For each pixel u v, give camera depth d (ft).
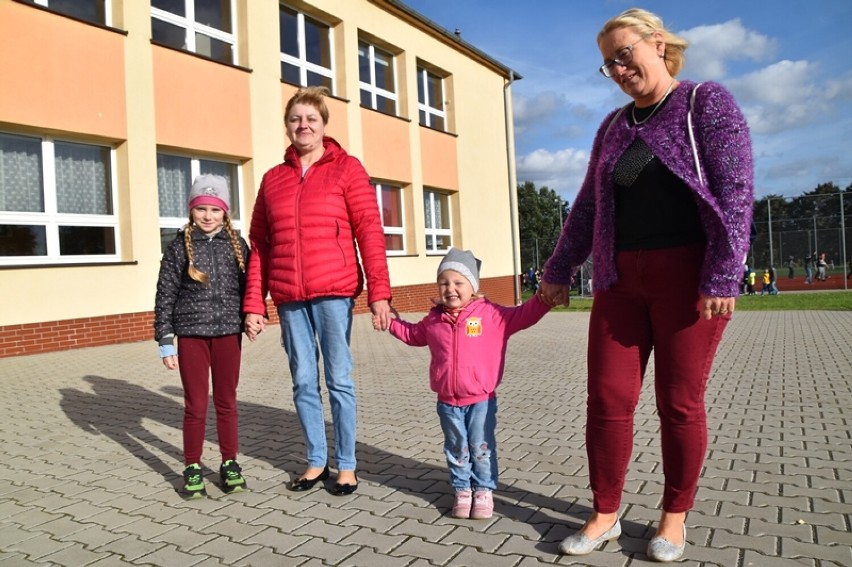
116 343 35.40
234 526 10.56
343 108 53.47
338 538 9.91
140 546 9.87
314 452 12.44
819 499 10.83
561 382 23.45
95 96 34.81
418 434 16.26
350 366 12.14
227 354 12.39
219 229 12.76
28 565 9.29
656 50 8.77
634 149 8.75
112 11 36.50
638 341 9.18
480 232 73.56
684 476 8.76
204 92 40.86
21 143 32.81
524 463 13.39
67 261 34.19
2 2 31.01
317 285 11.82
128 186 36.42
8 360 29.73
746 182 8.02
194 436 12.12
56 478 13.35
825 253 106.73
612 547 9.25
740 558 8.70
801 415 17.02
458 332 10.66
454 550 9.32
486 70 75.82
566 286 10.39
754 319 47.19
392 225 61.31
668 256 8.61
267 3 45.55
